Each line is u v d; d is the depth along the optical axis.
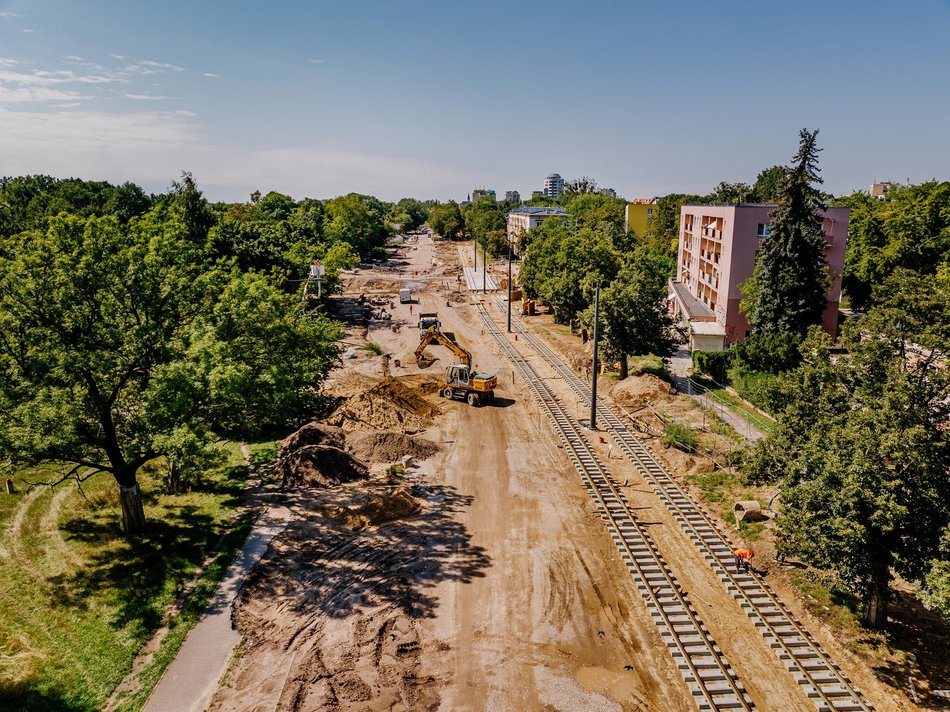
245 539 23.88
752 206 54.62
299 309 38.81
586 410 40.75
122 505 23.86
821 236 47.78
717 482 29.09
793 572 21.62
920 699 15.97
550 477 30.30
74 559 22.25
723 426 35.97
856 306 67.62
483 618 19.45
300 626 18.91
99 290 23.05
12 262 22.05
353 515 25.44
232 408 26.16
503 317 75.06
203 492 27.78
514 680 16.83
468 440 35.38
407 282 98.94
